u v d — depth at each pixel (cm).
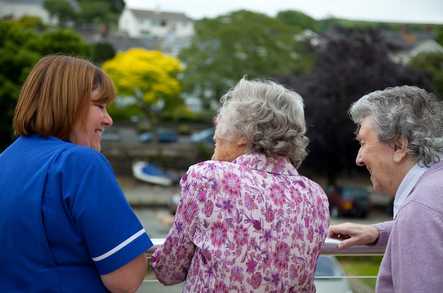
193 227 155
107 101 161
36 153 151
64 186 144
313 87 2897
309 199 161
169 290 182
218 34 3631
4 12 7369
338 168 2981
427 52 4172
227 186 154
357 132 175
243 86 167
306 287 161
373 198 3030
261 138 159
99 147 164
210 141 3994
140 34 8112
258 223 153
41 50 3503
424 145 158
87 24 7856
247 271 151
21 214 144
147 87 4066
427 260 144
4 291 144
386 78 2852
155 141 4241
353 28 3259
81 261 146
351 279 192
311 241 159
